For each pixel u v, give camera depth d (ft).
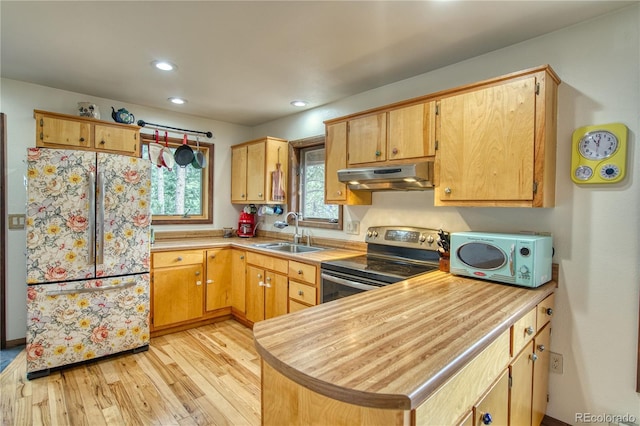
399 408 2.35
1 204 9.10
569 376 6.09
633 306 5.48
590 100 5.82
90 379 7.63
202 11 5.69
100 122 9.29
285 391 3.20
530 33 6.31
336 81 8.89
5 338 9.22
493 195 6.06
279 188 11.88
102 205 8.23
